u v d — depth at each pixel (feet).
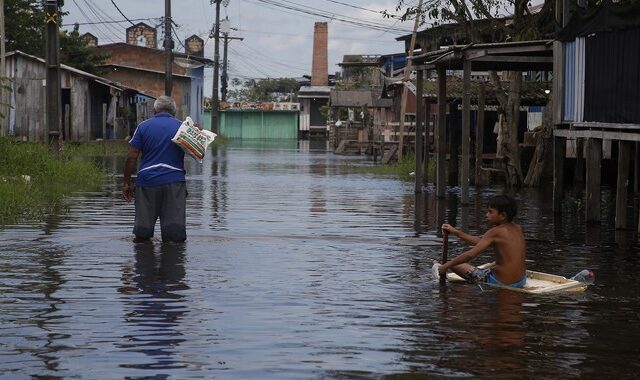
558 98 58.23
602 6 50.90
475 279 30.78
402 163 113.70
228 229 46.32
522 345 22.30
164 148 39.78
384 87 153.48
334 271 33.19
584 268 35.45
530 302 27.76
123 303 26.55
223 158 140.05
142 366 19.95
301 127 307.58
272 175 97.25
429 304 27.17
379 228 48.34
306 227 48.03
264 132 304.09
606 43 50.90
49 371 19.49
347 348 21.75
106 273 31.76
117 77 206.28
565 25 56.80
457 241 42.93
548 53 64.13
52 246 38.42
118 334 22.74
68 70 136.36
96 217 50.11
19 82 124.47
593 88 52.75
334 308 26.40
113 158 120.57
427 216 55.52
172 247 38.70
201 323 24.12
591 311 26.50
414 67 76.43
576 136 54.54
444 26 97.45
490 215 30.94
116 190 69.21
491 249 40.27
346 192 74.84
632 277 33.06
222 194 70.38
